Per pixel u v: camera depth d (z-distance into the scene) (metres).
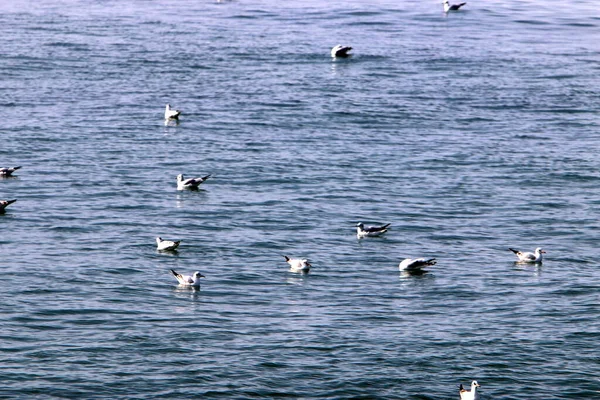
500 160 80.06
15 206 66.31
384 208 68.00
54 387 41.28
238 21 146.12
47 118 89.75
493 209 68.31
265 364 43.94
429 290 53.53
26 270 54.44
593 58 121.56
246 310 50.19
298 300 51.75
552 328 48.38
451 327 48.44
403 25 145.38
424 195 71.00
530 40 134.00
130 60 115.19
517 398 41.38
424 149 82.94
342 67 114.56
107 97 98.50
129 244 59.62
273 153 81.12
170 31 135.38
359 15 153.88
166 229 62.66
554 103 99.12
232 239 61.16
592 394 41.84
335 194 70.81
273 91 102.06
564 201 70.25
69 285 52.56
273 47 125.69
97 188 70.88
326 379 42.69
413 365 44.16
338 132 87.88
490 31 141.00
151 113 93.06
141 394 41.03
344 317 49.53
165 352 44.88
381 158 80.12
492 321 49.28
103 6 158.38
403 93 102.38
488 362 44.56
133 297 51.38
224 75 109.12
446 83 107.00
